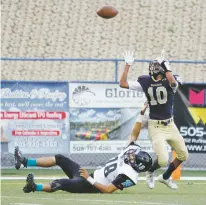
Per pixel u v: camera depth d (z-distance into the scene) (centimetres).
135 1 8519
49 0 8594
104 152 5047
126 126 5047
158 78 3688
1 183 4172
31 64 7931
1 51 8119
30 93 5038
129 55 3719
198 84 5053
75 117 5047
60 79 7781
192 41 8162
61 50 8162
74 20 8412
